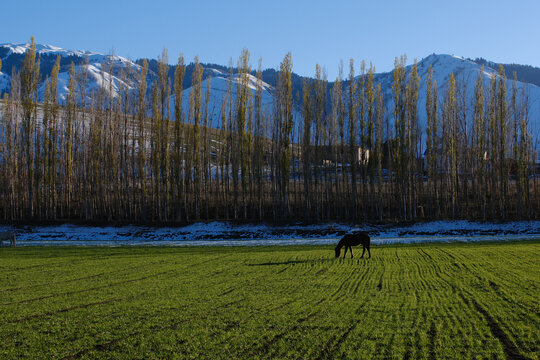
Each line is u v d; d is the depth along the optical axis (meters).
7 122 59.97
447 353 9.69
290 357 9.68
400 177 58.62
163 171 57.47
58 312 13.85
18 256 30.95
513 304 13.77
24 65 58.59
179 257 29.09
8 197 60.09
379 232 51.88
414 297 15.07
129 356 9.94
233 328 11.82
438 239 42.19
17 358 9.89
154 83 57.72
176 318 12.87
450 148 59.66
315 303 14.48
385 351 9.91
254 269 22.70
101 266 24.53
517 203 56.56
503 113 58.16
